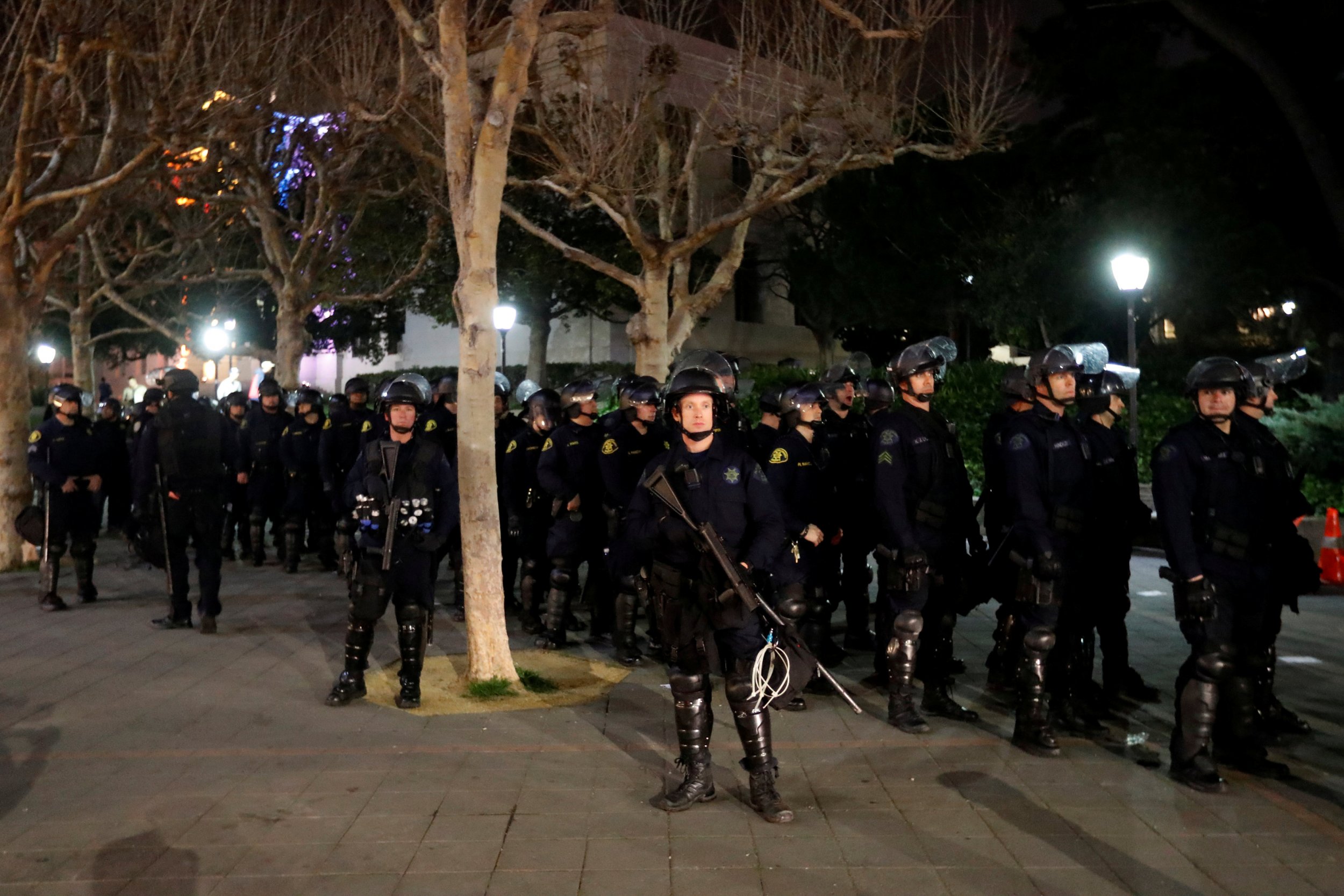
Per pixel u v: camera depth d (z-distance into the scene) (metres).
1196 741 5.23
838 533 7.57
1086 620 6.26
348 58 13.97
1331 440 13.27
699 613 4.98
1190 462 5.35
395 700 6.82
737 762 5.62
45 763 5.60
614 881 4.21
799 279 28.66
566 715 6.46
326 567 12.27
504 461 9.70
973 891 4.11
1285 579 5.58
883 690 7.09
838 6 10.30
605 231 25.00
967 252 22.50
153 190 18.78
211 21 12.42
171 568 8.95
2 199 11.95
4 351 12.23
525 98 12.52
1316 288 18.95
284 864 4.38
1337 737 6.08
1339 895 4.07
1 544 12.21
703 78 14.37
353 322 33.03
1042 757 5.71
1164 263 18.23
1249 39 17.52
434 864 4.37
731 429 7.38
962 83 12.66
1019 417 6.16
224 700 6.80
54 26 10.90
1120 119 18.53
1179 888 4.14
